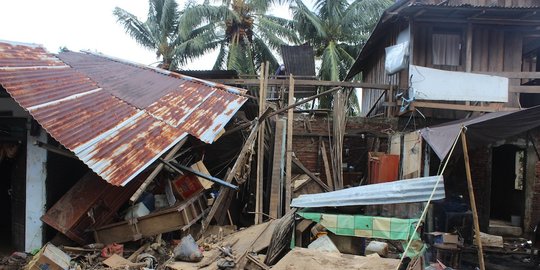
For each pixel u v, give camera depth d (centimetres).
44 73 848
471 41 1042
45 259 589
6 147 799
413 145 847
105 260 625
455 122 851
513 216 1068
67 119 717
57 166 805
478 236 515
